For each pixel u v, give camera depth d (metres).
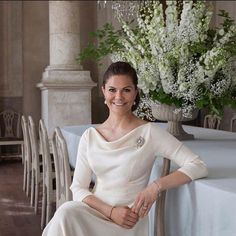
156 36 3.14
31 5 9.02
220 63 2.95
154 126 2.15
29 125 4.93
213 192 1.94
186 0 3.19
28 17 9.02
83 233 2.01
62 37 8.39
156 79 3.18
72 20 8.44
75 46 8.47
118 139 2.13
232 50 3.11
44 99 8.51
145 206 2.02
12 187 6.04
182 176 2.07
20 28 8.94
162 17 3.20
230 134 4.16
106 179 2.16
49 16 8.62
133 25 8.24
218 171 2.35
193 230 2.12
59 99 8.20
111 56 3.52
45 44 9.14
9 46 8.88
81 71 8.34
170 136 2.14
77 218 2.01
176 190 2.26
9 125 8.88
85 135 2.23
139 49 3.22
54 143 3.54
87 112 8.38
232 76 3.15
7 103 8.90
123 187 2.11
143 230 2.15
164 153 2.14
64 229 1.97
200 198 2.04
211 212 1.96
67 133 4.51
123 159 2.10
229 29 3.29
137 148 2.12
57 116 8.20
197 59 3.17
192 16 3.12
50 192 3.92
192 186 2.11
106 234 2.05
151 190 2.02
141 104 3.47
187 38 3.08
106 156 2.13
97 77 9.43
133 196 2.11
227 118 8.85
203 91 3.14
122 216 2.03
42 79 8.60
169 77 3.09
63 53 8.40
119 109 2.16
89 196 2.13
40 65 9.12
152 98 3.31
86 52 3.61
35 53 9.09
